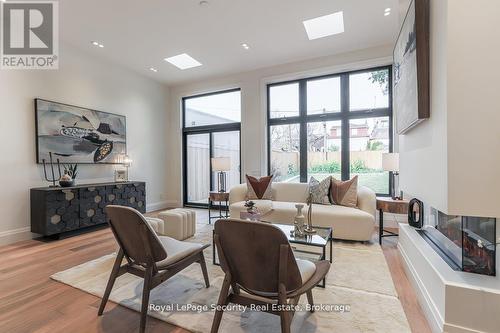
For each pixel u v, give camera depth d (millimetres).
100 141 4527
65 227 3564
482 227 1588
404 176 2727
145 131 5523
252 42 4035
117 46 4121
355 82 4531
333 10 3201
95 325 1673
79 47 4152
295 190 4340
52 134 3816
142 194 4871
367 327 1632
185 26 3537
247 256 1315
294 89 5035
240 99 5379
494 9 1376
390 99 4266
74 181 3869
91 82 4426
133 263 1849
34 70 3641
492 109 1377
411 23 2029
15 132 3436
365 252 2975
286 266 1235
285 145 5113
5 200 3328
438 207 1640
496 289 1385
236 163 5660
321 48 4262
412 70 2014
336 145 4676
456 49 1439
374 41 4027
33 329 1628
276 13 3246
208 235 3748
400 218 4055
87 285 2199
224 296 1415
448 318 1460
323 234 2484
